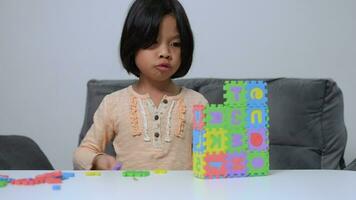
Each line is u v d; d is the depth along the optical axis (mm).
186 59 1095
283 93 1514
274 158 1464
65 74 1948
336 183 687
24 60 1948
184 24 1055
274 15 1871
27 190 633
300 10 1861
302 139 1470
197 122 732
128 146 1127
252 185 669
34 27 1943
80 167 1019
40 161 1224
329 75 1865
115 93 1190
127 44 1070
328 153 1453
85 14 1935
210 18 1887
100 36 1936
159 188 644
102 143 1154
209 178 720
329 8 1854
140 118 1129
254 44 1883
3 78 1949
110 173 770
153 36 1021
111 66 1934
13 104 1955
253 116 752
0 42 1943
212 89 1551
